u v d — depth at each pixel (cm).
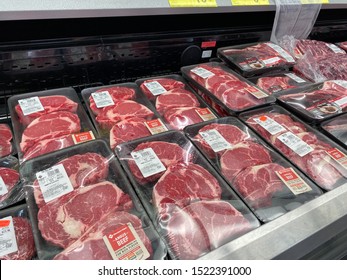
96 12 100
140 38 127
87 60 122
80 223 81
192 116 122
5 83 117
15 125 110
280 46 161
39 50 110
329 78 153
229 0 124
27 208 85
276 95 134
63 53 115
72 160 95
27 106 114
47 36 119
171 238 78
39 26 115
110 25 126
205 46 147
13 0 91
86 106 124
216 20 147
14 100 117
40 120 111
